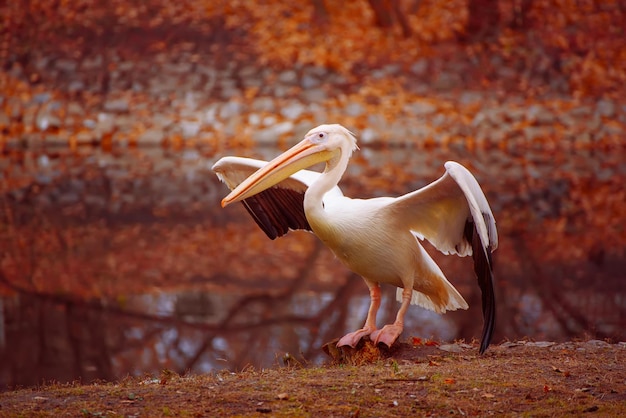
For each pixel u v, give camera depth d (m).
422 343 7.72
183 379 6.62
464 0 28.00
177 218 17.45
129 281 13.34
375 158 22.69
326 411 5.51
